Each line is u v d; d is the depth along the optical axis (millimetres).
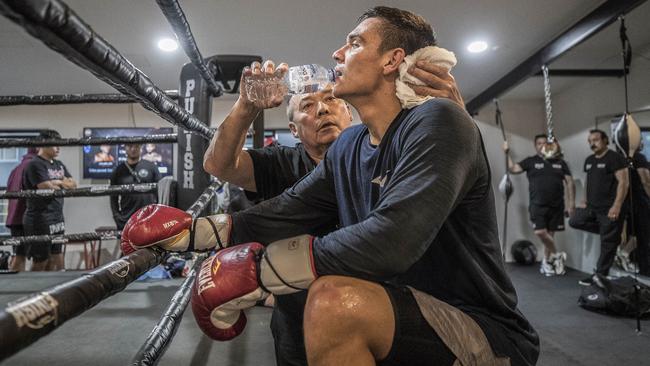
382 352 590
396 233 523
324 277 575
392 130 779
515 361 660
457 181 581
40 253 3238
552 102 4668
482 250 724
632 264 3180
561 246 4527
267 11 2545
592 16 2561
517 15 2643
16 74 3592
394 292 611
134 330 1560
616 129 2545
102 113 4480
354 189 874
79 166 4426
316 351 556
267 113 4652
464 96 4578
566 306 2777
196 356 1381
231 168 1133
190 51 1271
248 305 611
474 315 687
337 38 2957
